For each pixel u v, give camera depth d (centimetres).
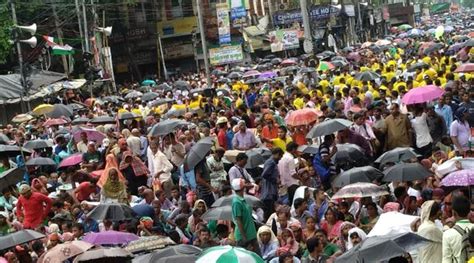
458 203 1652
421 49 7388
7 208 2858
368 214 2219
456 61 5322
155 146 3186
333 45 10419
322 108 3650
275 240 2186
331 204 2230
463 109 3075
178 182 3238
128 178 3197
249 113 4116
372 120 3378
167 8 11731
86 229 2481
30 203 2647
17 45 5544
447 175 2258
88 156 3366
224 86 6150
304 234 2175
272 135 3388
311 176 2809
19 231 2175
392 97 3928
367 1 16875
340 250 1964
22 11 8281
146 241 1984
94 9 8012
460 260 1590
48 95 6850
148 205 2531
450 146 3147
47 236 2330
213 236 2330
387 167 2512
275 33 10312
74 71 9062
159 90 6912
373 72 4831
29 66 6406
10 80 6338
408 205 2247
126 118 4162
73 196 2809
